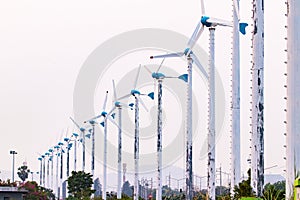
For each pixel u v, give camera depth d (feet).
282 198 201.46
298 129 148.15
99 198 554.87
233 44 276.62
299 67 148.97
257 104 207.41
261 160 206.59
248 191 225.35
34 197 536.83
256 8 207.10
